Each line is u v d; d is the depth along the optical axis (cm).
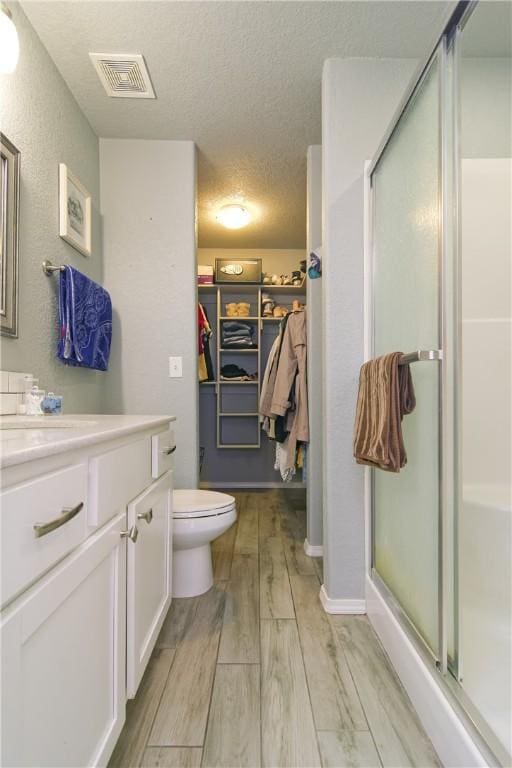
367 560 150
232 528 250
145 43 141
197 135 193
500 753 73
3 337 117
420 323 114
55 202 150
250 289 343
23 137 128
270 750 91
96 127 186
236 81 159
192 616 146
